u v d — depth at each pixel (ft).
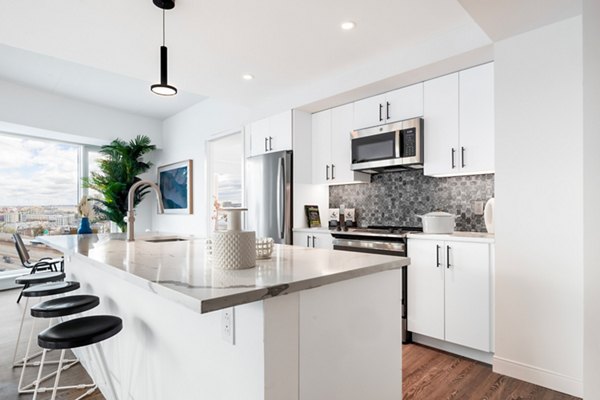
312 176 12.66
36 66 12.85
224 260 3.96
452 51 8.10
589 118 5.49
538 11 6.23
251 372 3.28
